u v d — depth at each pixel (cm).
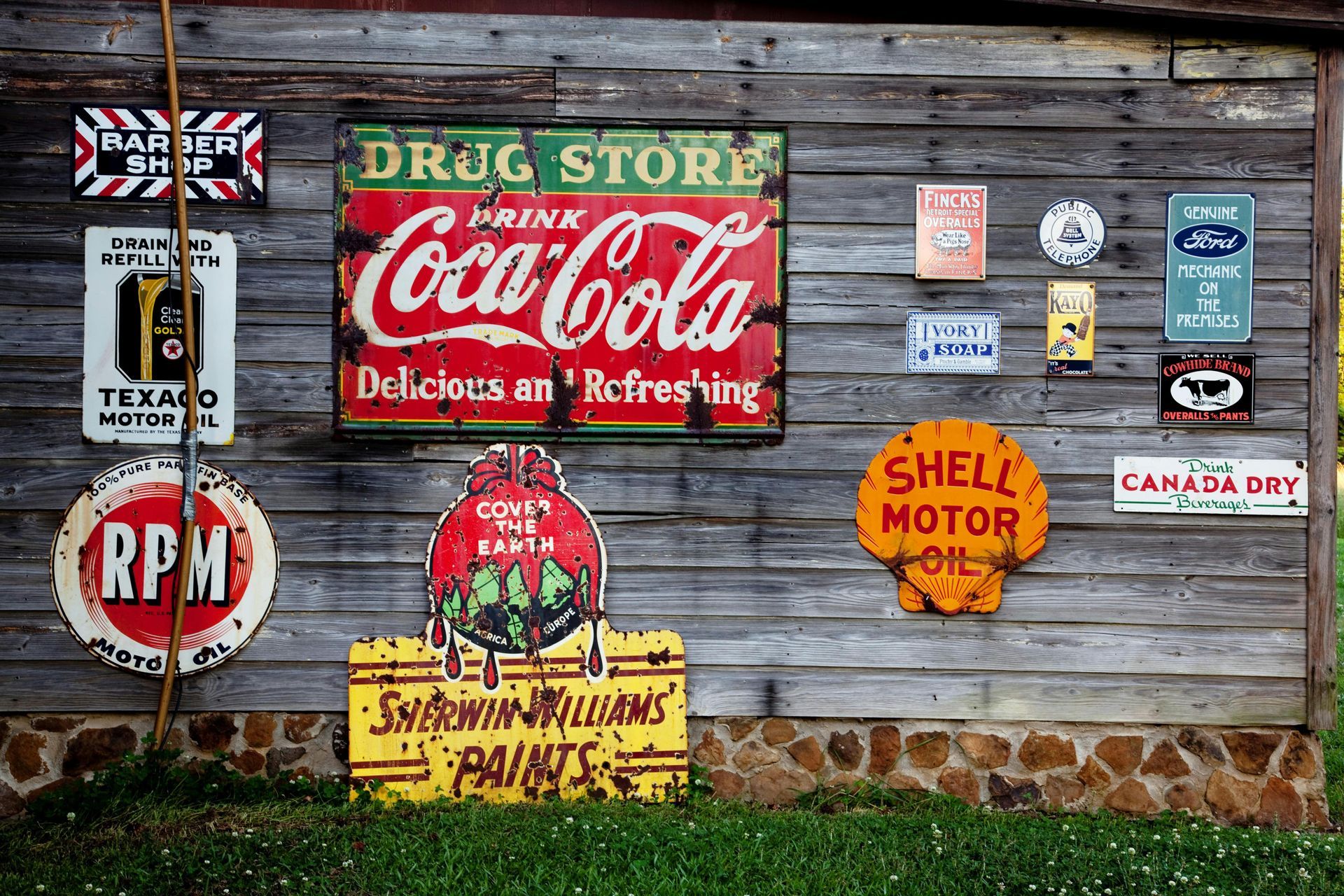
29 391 445
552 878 374
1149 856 402
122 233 448
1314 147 460
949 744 461
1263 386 461
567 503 457
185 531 441
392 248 452
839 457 461
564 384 455
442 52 454
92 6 448
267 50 451
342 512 454
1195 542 461
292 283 453
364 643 446
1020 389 462
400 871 376
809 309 461
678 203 458
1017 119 462
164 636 447
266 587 450
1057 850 407
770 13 464
